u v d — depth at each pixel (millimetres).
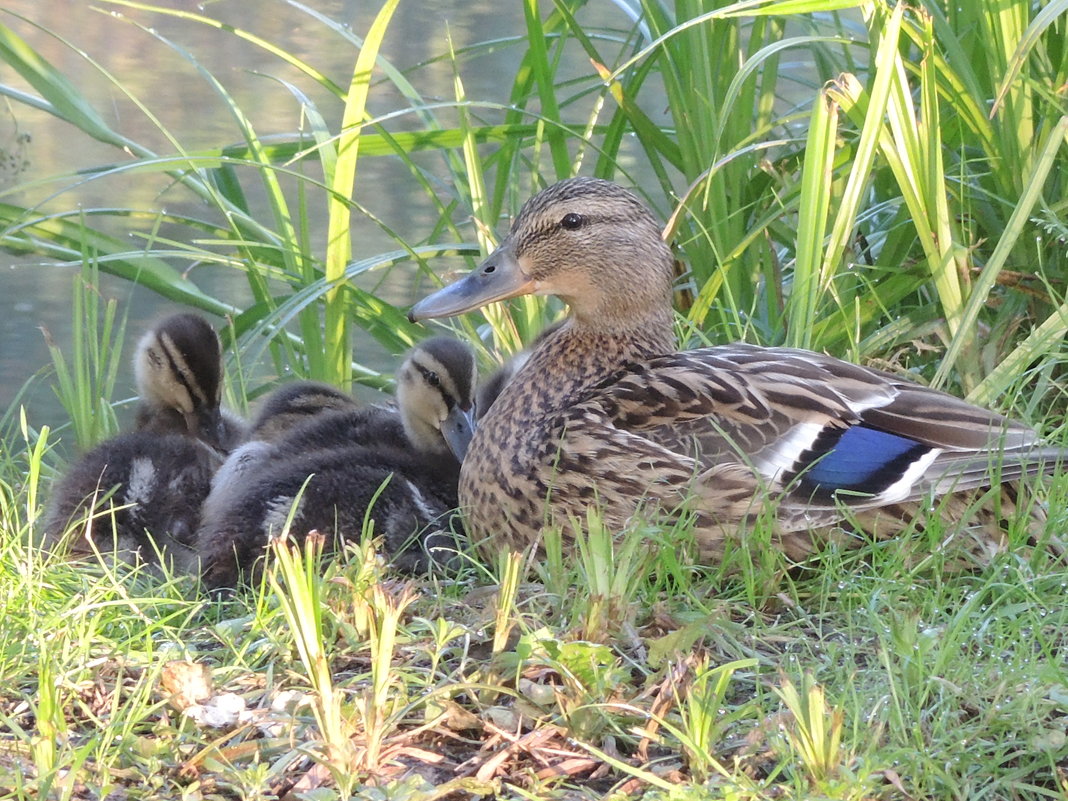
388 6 11312
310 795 5590
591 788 5824
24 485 10195
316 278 12930
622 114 12836
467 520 9094
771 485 8125
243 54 24047
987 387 9781
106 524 9688
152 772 5836
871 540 8156
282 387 11812
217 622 7828
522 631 6711
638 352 9273
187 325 11383
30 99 13336
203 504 10164
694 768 5777
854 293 11656
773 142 10828
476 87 21797
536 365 9219
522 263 9406
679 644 6664
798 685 6523
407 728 6207
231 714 6254
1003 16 10789
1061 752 5863
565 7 12242
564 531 8430
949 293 10438
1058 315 9930
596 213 9180
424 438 10625
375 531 9328
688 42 11781
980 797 5645
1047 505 8203
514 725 6203
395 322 13055
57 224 13836
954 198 11570
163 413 11422
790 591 7738
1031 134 11047
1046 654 6398
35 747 5648
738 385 8508
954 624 6719
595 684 6184
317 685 5977
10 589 7430
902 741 5895
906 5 10328
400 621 7266
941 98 11797
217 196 13141
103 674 6730
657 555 7707
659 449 8266
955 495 8242
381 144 12539
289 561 6031
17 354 15719
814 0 10109
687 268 13047
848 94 10547
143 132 20750
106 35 25109
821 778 5562
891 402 8398
